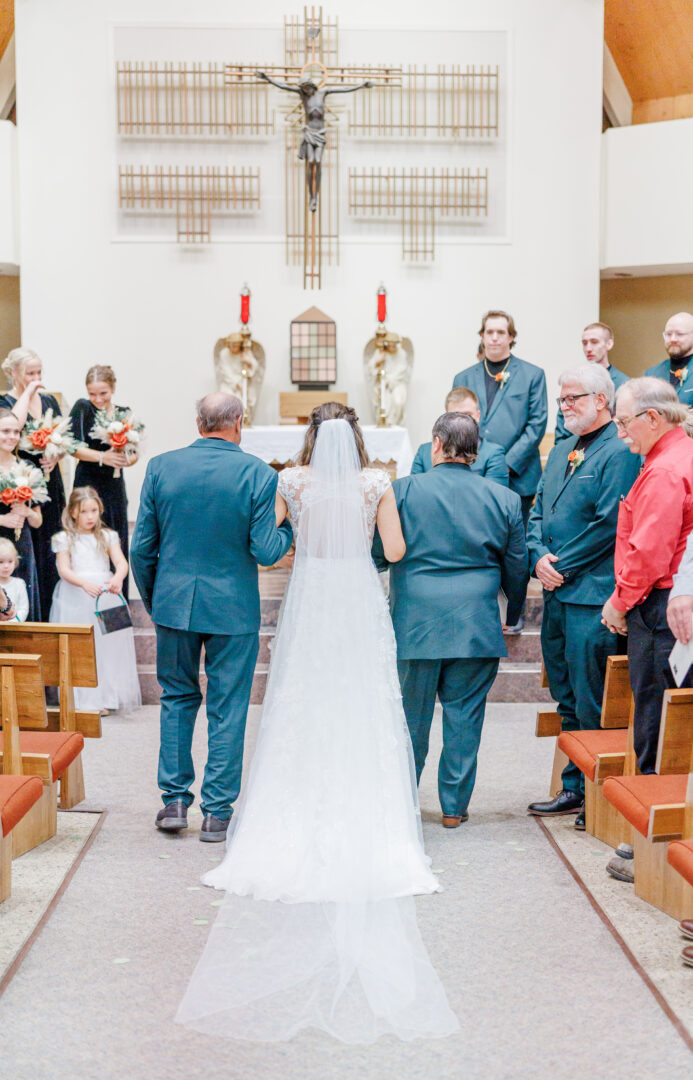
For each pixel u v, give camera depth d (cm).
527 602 690
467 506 412
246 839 360
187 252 905
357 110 904
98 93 891
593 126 906
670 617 336
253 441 756
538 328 916
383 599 381
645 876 354
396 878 355
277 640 378
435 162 909
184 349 908
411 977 290
